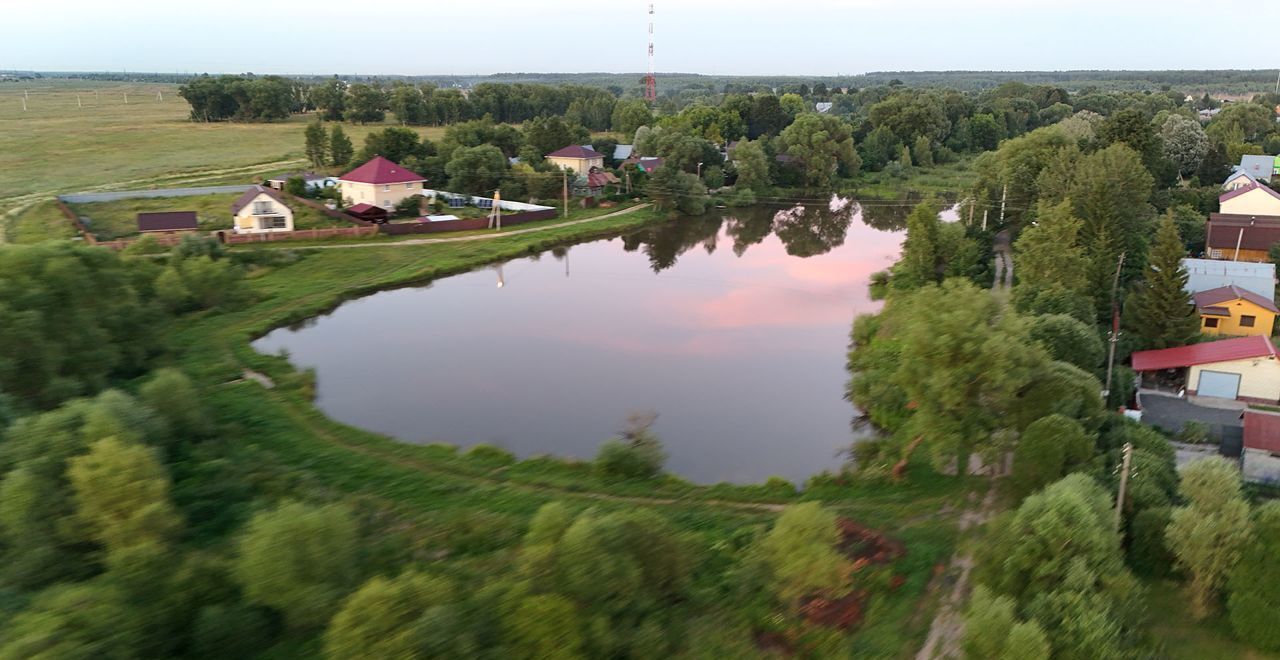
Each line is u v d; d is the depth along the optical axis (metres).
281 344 45.66
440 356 44.47
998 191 70.38
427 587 17.09
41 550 19.27
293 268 60.19
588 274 64.62
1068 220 46.22
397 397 38.28
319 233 68.25
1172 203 70.88
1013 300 42.28
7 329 27.42
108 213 72.06
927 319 28.02
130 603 17.30
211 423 30.39
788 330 50.47
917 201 100.50
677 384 41.09
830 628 19.92
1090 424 28.00
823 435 35.31
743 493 28.34
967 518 26.05
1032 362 28.39
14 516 19.53
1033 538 19.61
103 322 33.47
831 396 39.84
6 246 31.11
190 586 18.17
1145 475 24.33
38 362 28.30
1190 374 35.84
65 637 15.37
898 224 88.06
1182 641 19.33
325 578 18.23
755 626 20.02
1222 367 35.19
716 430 35.62
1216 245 58.62
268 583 17.66
